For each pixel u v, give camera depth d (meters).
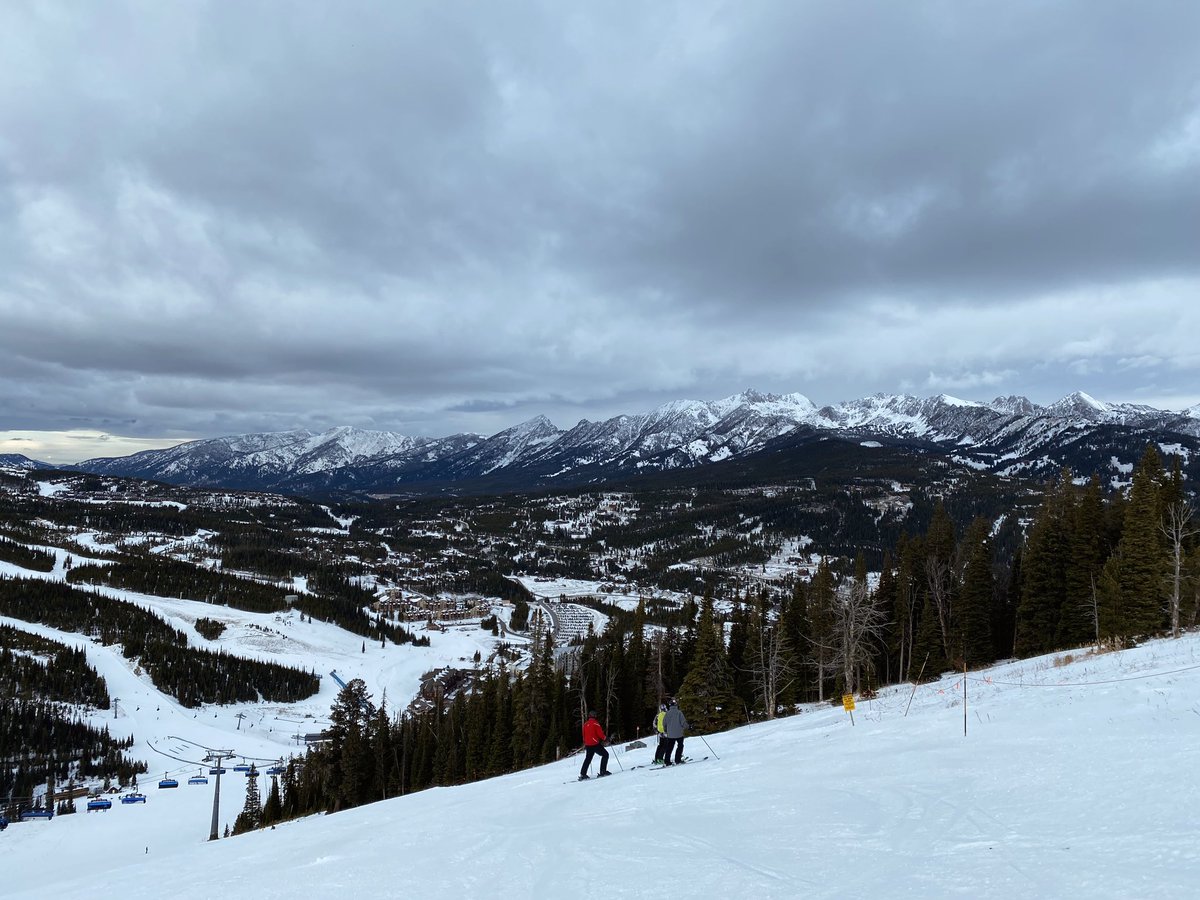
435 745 76.38
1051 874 6.21
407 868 10.70
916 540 69.75
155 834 92.12
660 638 68.31
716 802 12.34
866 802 10.41
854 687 56.72
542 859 9.98
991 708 18.31
